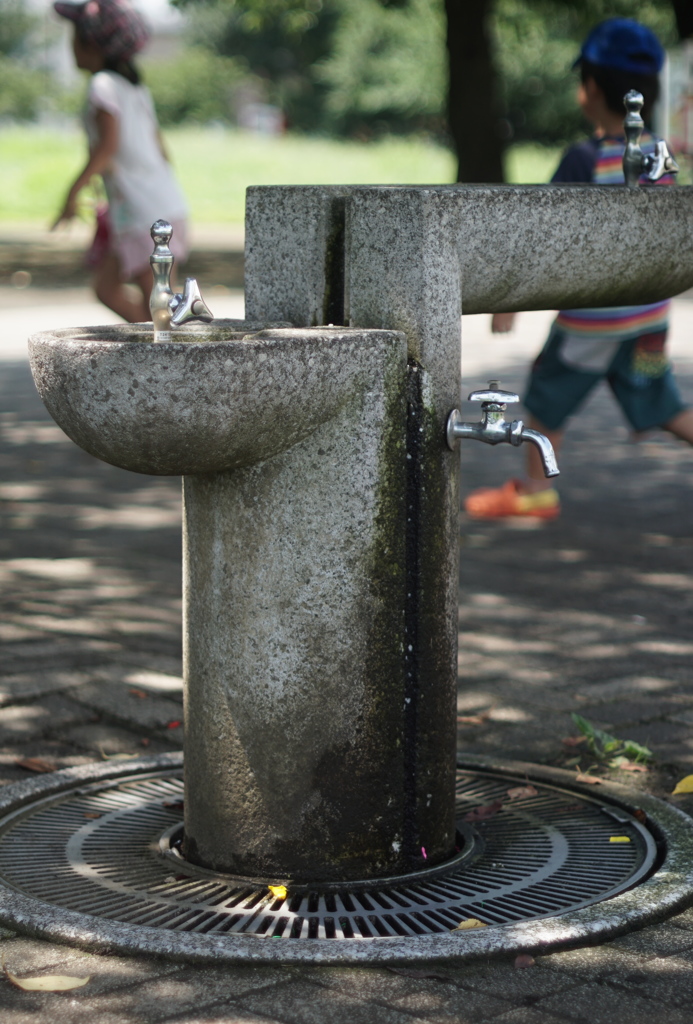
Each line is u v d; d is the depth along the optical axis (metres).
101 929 2.41
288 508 2.62
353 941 2.37
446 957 2.34
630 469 7.45
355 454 2.62
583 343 5.61
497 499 6.30
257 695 2.66
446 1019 2.17
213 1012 2.19
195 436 2.42
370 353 2.60
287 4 24.81
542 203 2.81
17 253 21.81
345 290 2.79
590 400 10.05
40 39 73.25
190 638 2.75
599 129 5.53
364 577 2.66
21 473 7.27
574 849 2.88
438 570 2.76
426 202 2.65
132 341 2.67
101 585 5.13
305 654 2.64
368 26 56.78
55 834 2.96
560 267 2.88
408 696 2.76
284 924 2.53
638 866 2.79
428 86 55.66
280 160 39.59
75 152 38.22
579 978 2.30
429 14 51.97
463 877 2.76
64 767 3.41
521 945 2.37
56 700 3.89
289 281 2.84
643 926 2.49
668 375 5.58
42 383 2.50
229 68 71.75
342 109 58.66
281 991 2.25
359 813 2.70
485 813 3.08
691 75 11.48
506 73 50.09
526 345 12.70
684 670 4.20
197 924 2.52
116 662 4.23
